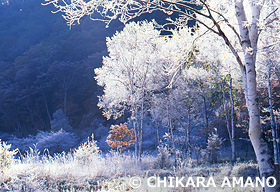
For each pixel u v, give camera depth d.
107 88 19.53
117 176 8.44
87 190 6.94
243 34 4.21
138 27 17.48
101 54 62.72
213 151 15.52
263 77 12.95
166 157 12.18
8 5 120.12
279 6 4.20
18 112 60.25
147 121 29.31
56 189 6.77
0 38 98.62
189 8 4.21
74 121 55.59
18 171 7.91
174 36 5.27
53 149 29.25
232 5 5.71
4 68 78.00
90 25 83.06
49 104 62.75
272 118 11.76
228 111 20.11
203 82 18.78
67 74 63.09
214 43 16.61
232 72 17.73
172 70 5.30
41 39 94.31
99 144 30.30
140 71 18.16
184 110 19.72
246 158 16.19
